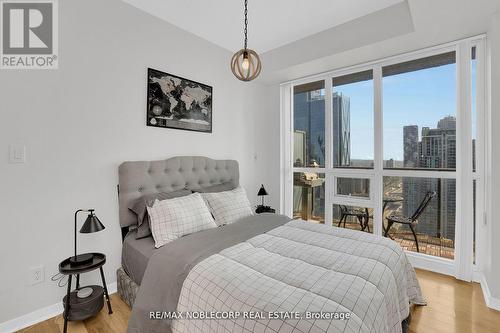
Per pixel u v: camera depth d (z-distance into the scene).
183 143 2.76
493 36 1.96
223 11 2.41
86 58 2.01
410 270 1.84
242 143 3.53
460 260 2.40
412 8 1.93
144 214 2.13
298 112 3.78
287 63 3.15
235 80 3.40
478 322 1.76
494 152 1.95
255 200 3.79
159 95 2.51
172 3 2.27
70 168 1.94
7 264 1.67
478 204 2.33
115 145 2.20
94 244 2.07
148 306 1.45
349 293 1.15
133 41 2.31
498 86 1.94
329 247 1.72
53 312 1.85
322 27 2.74
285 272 1.35
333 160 3.38
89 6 2.02
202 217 2.18
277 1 2.26
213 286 1.26
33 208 1.77
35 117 1.77
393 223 2.91
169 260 1.58
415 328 1.70
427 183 2.69
